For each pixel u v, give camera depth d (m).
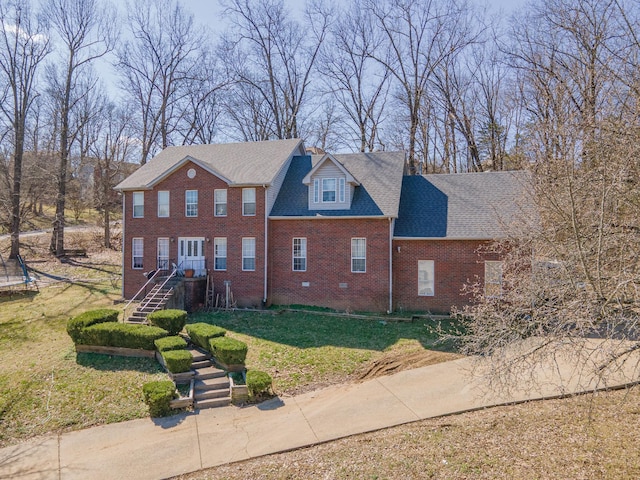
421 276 18.81
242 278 20.36
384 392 10.81
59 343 14.44
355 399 10.52
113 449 8.73
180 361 11.46
